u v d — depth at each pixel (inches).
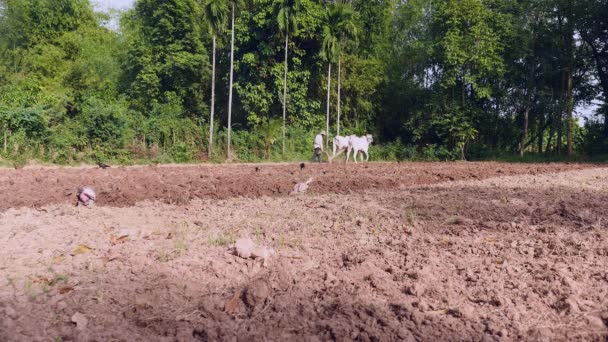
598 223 288.0
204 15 1021.8
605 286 174.6
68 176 526.6
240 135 1132.5
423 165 948.0
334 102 1364.4
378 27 1443.2
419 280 178.7
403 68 1555.1
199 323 146.3
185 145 1005.2
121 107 967.0
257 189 438.6
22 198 352.8
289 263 199.0
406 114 1529.3
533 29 1416.1
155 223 276.2
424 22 1574.8
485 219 305.3
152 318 148.3
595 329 143.3
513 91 1464.1
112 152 889.5
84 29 1485.0
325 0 1363.2
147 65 1184.8
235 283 176.2
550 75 1419.8
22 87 1138.7
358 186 482.6
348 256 207.0
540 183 543.5
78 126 868.6
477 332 141.6
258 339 138.0
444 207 344.8
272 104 1242.6
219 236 239.9
